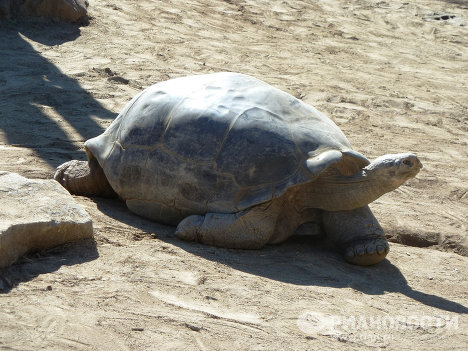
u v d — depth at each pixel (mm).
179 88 5168
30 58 10352
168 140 4887
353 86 11320
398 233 5816
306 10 16703
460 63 14039
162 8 14539
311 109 5156
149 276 4055
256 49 12938
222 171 4691
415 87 11789
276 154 4672
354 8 17766
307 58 12836
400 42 15289
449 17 17922
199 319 3586
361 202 4738
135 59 11031
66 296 3672
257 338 3461
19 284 3756
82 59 10672
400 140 8844
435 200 6871
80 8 12492
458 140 9180
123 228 4844
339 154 4633
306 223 5020
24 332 3250
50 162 6328
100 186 5496
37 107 8148
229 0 16250
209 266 4348
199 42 12734
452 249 5742
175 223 5031
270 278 4336
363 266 4855
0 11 11578
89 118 7980
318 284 4355
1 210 4203
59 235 4262
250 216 4648
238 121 4793
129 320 3486
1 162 6137
